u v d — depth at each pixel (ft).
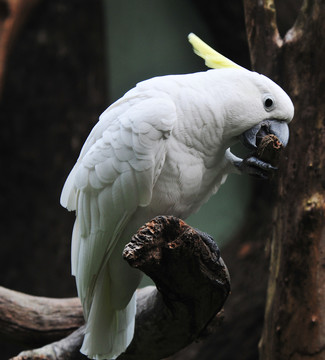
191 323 25.22
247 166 27.48
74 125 67.36
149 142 25.67
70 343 29.76
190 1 60.34
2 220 66.59
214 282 22.40
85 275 27.50
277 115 27.22
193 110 26.25
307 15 28.73
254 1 30.22
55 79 67.46
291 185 28.37
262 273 47.88
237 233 54.19
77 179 26.89
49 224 66.44
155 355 28.22
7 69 67.36
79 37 67.62
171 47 74.43
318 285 27.27
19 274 65.51
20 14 52.95
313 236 27.48
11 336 32.32
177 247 20.80
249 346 47.11
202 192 28.55
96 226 26.96
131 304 28.17
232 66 29.09
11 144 67.31
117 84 76.89
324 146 27.78
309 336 27.25
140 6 74.59
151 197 26.43
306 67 28.55
